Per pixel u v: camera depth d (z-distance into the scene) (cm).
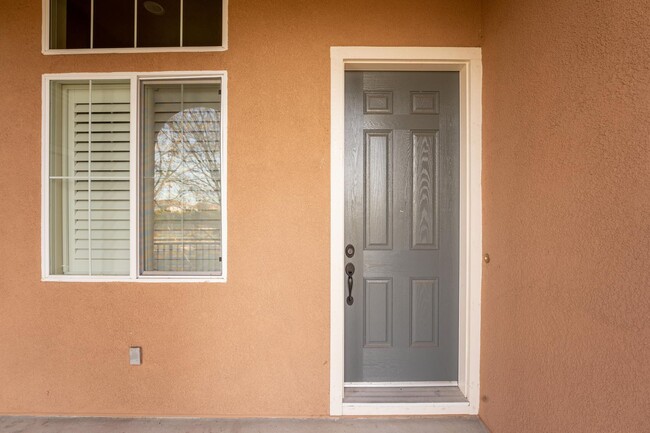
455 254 238
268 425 213
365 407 219
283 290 219
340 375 218
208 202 230
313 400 219
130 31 225
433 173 238
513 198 180
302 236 219
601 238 121
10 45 222
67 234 230
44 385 221
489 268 206
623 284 112
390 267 239
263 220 220
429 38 219
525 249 168
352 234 238
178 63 221
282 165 219
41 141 222
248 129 219
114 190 230
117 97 229
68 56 222
